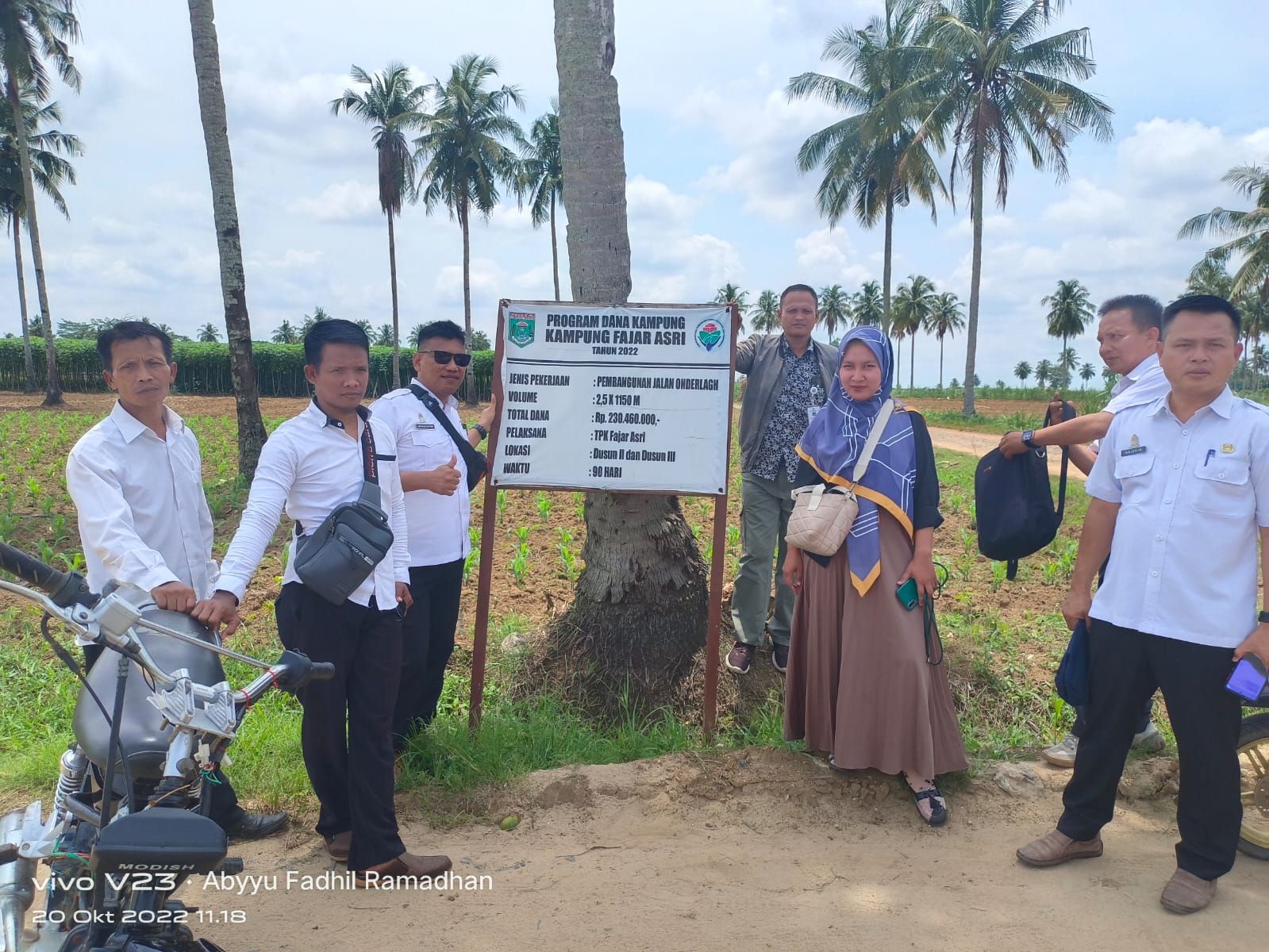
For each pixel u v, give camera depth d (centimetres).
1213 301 330
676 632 547
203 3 1238
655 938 321
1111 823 412
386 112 3875
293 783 438
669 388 489
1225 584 331
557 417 495
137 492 344
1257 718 386
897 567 408
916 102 2881
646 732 505
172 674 239
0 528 1053
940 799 411
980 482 455
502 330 494
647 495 520
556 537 1002
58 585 234
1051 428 426
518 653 590
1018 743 502
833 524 402
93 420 2773
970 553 931
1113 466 368
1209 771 335
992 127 2867
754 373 554
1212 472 331
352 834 364
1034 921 332
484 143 3747
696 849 390
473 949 314
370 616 360
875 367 412
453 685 566
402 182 3938
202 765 236
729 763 445
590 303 491
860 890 355
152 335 342
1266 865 377
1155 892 353
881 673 407
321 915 337
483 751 459
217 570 383
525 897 349
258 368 5144
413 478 430
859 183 3322
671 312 488
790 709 449
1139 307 425
